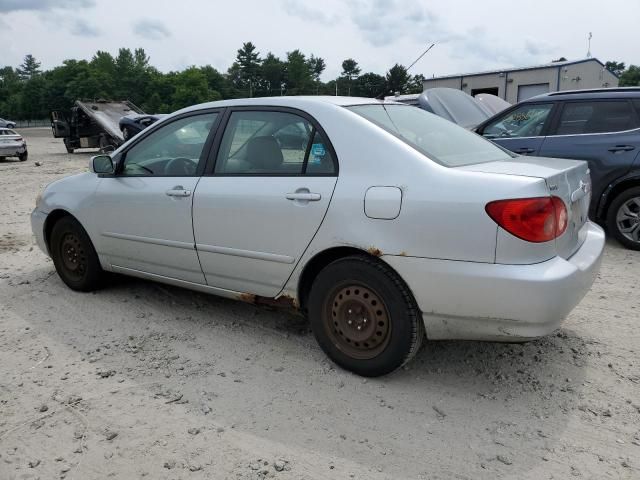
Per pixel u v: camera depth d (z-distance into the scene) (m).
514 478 2.61
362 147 3.39
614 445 2.83
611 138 6.46
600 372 3.55
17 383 3.52
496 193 2.94
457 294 3.03
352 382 3.46
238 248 3.83
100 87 115.81
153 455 2.80
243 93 117.38
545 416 3.09
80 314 4.64
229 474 2.66
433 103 10.06
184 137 4.29
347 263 3.36
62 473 2.68
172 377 3.57
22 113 120.81
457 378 3.51
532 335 2.98
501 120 7.48
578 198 3.43
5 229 8.20
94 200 4.73
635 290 5.04
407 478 2.62
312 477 2.63
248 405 3.24
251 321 4.44
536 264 2.93
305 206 3.47
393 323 3.27
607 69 22.78
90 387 3.46
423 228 3.07
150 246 4.39
